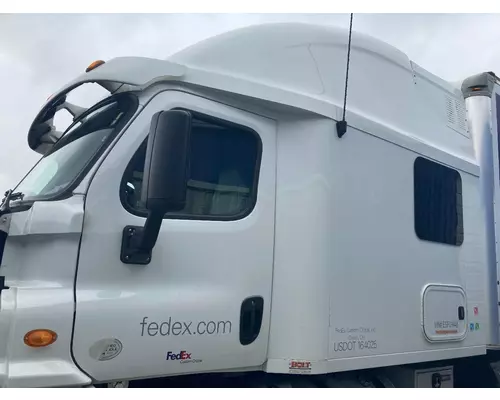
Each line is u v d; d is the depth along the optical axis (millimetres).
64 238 2447
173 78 2867
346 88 3279
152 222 2469
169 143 2352
